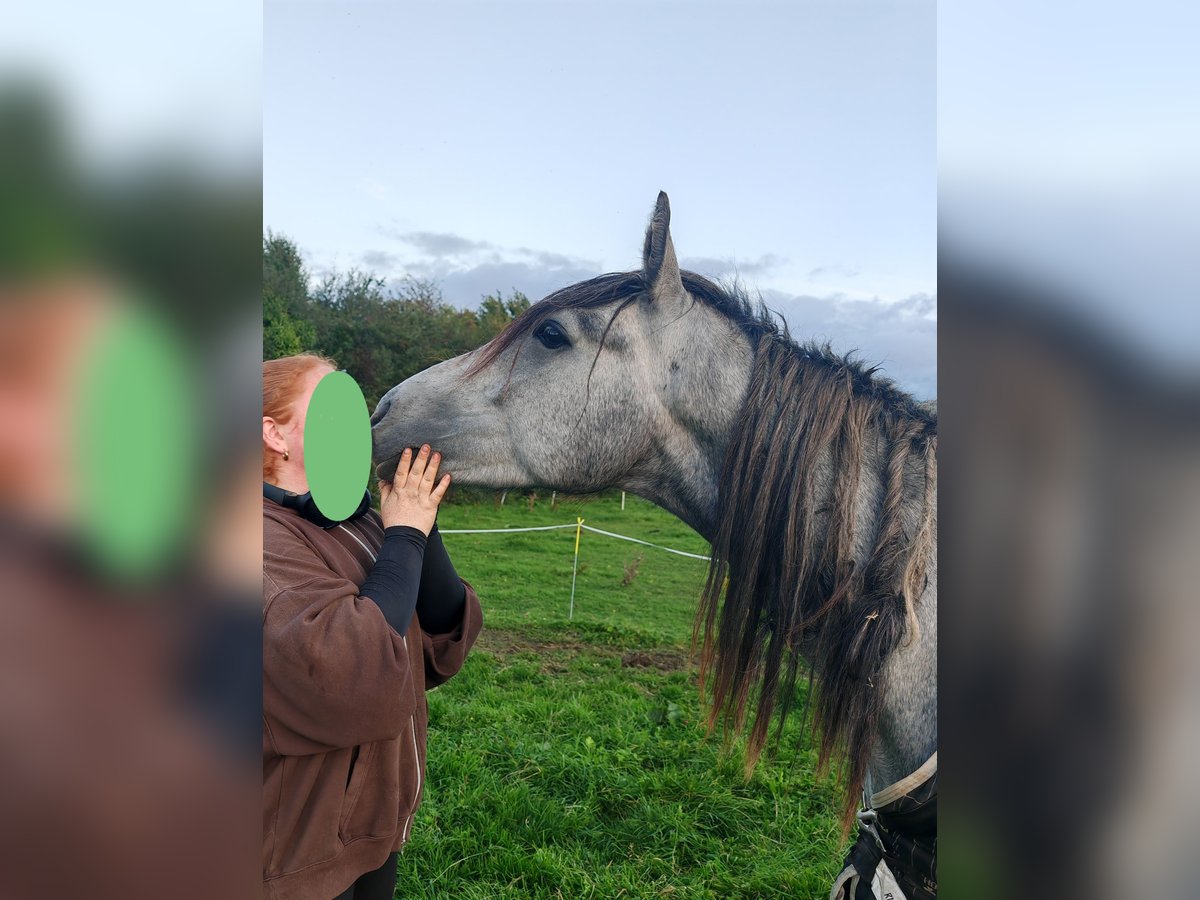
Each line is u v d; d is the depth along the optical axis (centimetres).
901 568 165
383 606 105
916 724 165
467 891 206
